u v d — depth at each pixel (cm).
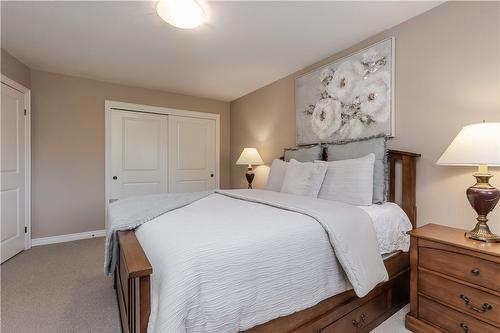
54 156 325
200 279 88
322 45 250
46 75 319
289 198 188
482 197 136
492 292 120
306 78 299
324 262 123
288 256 111
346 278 131
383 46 220
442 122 184
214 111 452
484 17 163
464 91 172
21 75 290
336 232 127
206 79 349
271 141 363
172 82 361
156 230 119
